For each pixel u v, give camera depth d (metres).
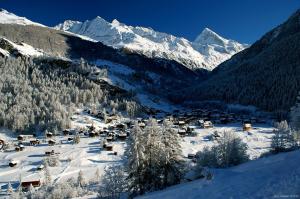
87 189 88.31
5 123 196.00
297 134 85.44
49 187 88.50
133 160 55.84
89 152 146.75
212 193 31.72
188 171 60.81
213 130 180.12
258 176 34.00
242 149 69.81
